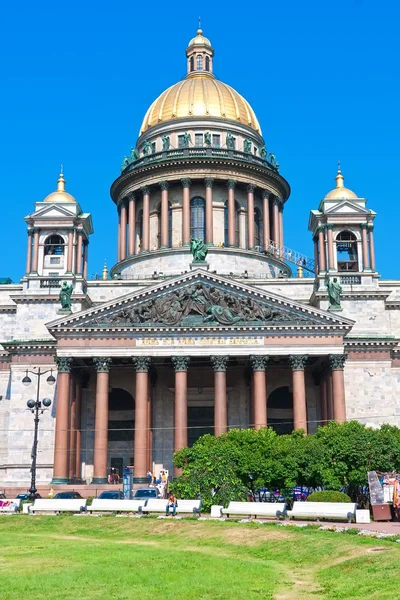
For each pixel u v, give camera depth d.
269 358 89.75
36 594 28.25
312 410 98.62
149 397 95.31
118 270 121.19
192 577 32.25
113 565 35.66
